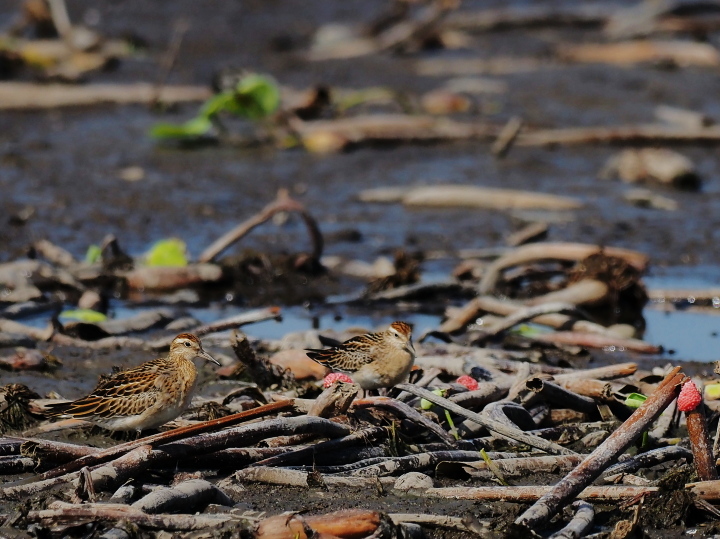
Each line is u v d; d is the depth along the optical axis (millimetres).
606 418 10250
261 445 9070
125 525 7477
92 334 13180
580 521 7703
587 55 32531
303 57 32844
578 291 14664
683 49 31891
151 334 13414
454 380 11086
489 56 33281
